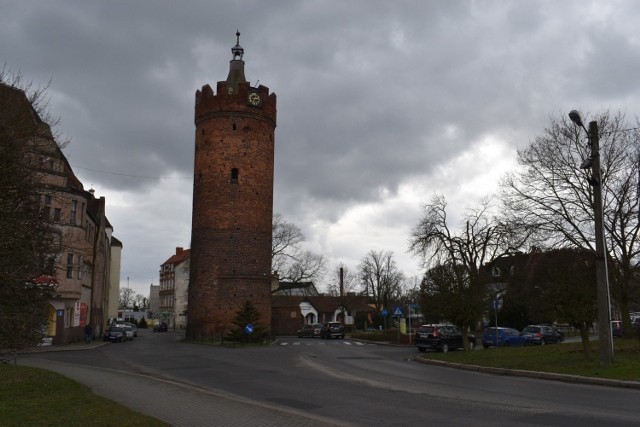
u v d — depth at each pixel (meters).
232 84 51.59
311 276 68.75
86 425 9.34
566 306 20.45
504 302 50.41
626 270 30.36
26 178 11.50
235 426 9.91
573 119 19.30
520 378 18.28
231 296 47.16
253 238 48.38
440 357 26.23
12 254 10.87
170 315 120.19
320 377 18.52
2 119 11.05
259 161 49.44
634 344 25.47
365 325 79.69
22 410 10.73
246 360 26.08
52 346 37.66
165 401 12.70
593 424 9.92
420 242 45.06
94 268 51.59
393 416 11.01
